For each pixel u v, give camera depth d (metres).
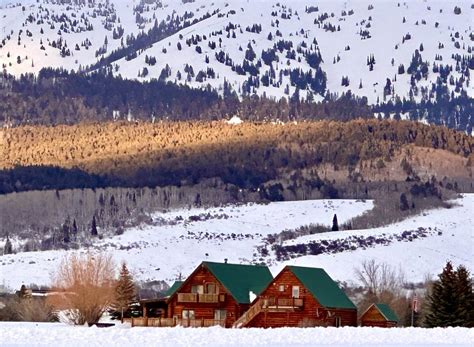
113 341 184.38
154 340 186.75
